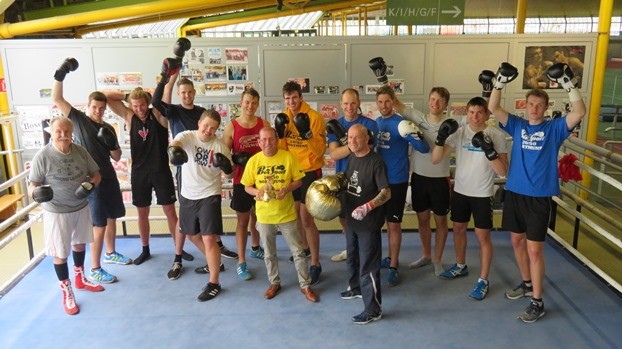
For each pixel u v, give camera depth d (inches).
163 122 160.1
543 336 124.0
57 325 131.9
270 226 140.1
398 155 145.3
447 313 135.4
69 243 136.8
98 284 152.8
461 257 154.5
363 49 195.2
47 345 122.9
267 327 129.6
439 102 146.1
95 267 155.9
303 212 149.9
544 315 133.4
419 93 199.8
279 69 197.0
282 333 126.8
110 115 201.3
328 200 124.9
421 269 162.6
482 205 139.3
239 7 305.0
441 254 157.8
